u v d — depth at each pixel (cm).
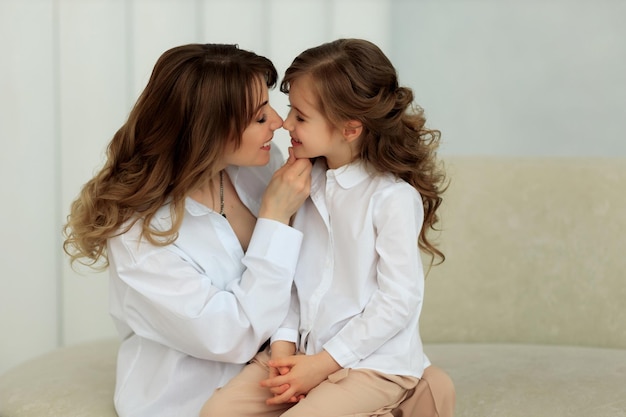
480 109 265
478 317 212
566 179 213
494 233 212
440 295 212
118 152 156
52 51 237
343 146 155
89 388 168
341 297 151
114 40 239
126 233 153
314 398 141
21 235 238
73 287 245
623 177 211
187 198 155
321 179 160
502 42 262
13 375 180
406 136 157
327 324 150
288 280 151
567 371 178
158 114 151
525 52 262
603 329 207
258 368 153
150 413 154
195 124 148
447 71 264
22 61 234
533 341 210
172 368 154
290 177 152
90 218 155
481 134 266
